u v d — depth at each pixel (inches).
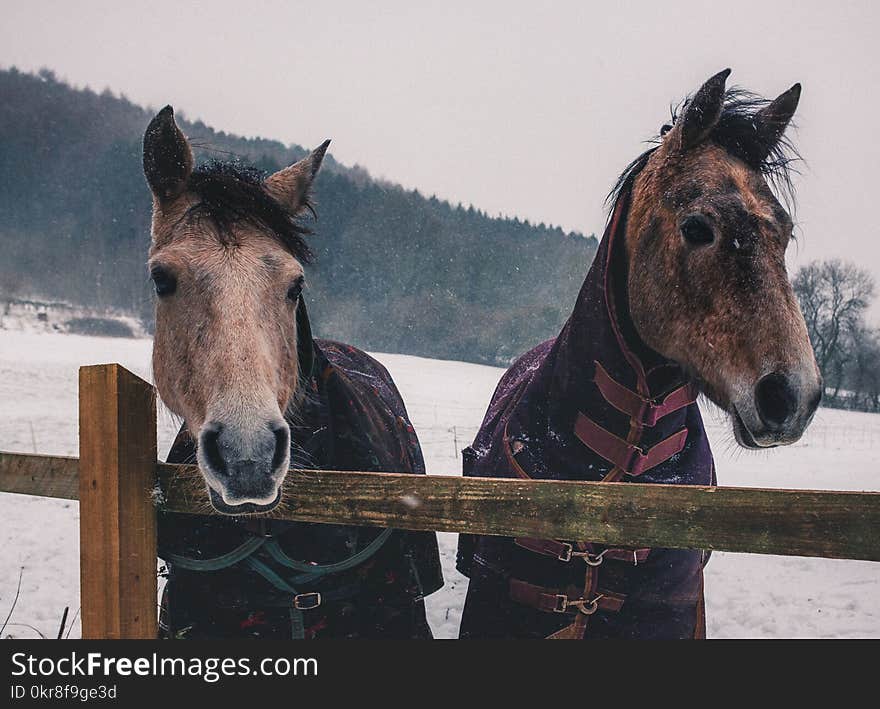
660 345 90.4
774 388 78.2
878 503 48.5
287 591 86.1
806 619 197.9
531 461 101.5
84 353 1117.1
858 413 1233.4
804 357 77.5
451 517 64.2
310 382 92.1
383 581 91.9
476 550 107.3
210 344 73.3
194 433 75.8
